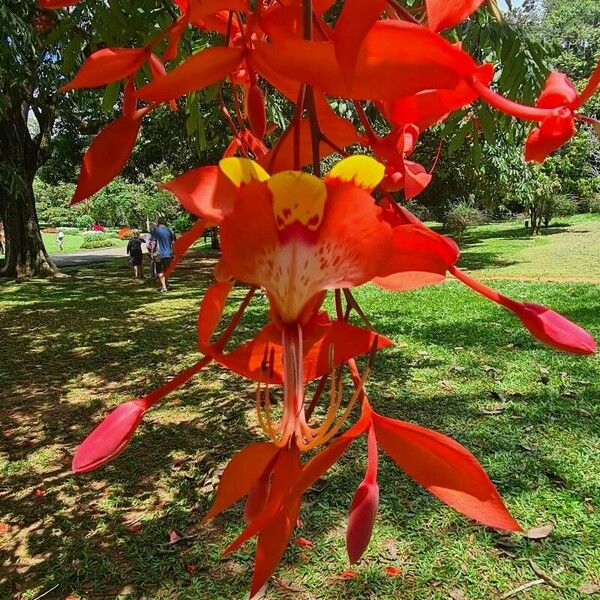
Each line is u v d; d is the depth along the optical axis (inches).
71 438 217.8
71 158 728.3
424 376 254.8
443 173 515.2
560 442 187.0
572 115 25.8
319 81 25.5
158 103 30.5
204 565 139.7
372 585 130.3
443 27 29.1
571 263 638.5
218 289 26.5
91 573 140.6
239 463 30.0
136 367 303.7
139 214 1514.5
